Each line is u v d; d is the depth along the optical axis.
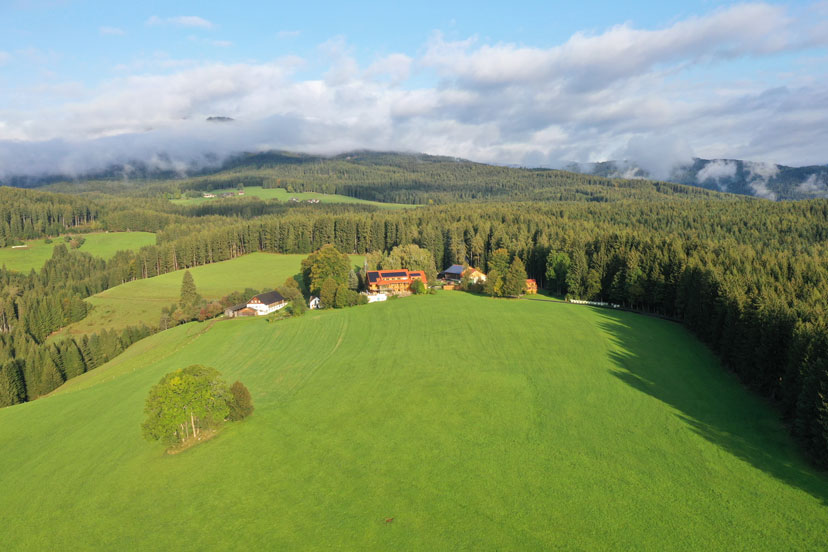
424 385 71.44
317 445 55.22
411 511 41.97
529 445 52.47
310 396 71.25
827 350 52.78
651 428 55.47
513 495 43.50
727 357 76.12
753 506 40.78
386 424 59.47
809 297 73.88
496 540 37.84
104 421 70.81
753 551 35.75
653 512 40.50
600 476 46.03
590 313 111.50
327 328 109.19
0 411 79.69
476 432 56.03
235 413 62.72
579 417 58.81
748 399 63.19
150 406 56.38
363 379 76.62
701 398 63.72
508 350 85.44
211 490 47.75
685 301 104.00
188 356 99.50
